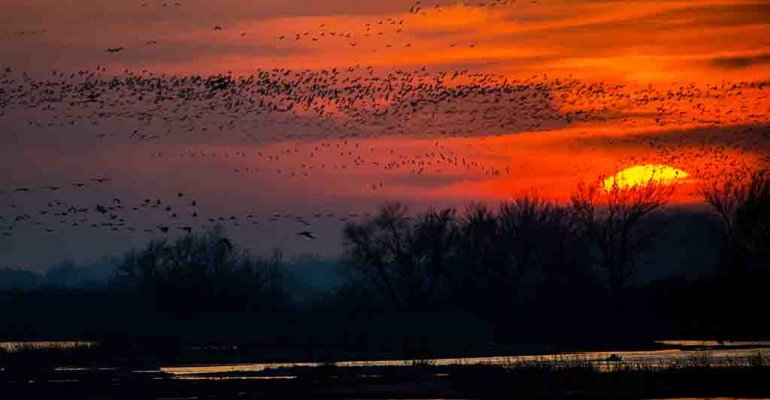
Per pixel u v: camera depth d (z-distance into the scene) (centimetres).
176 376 6216
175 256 10938
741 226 10462
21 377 6156
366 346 8425
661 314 9844
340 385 5628
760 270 10031
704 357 6619
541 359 6675
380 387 5525
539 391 5253
